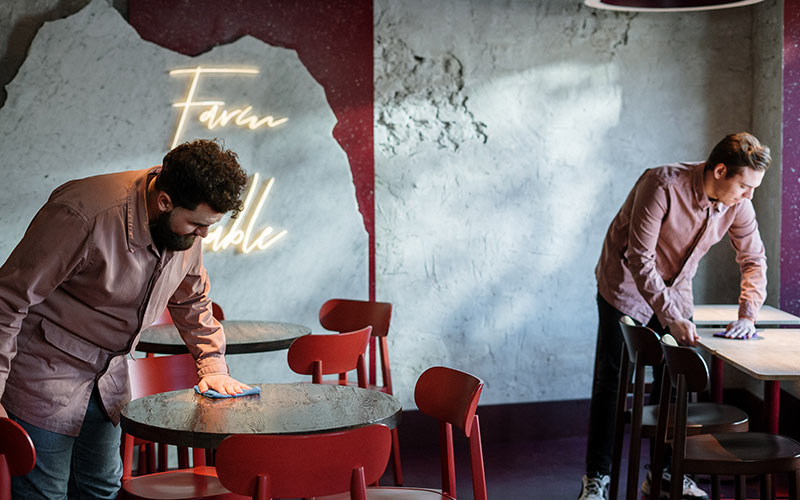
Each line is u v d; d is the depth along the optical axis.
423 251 5.30
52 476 2.61
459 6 5.23
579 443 5.45
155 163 4.80
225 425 2.44
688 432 3.59
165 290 2.70
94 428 2.75
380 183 5.21
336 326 4.71
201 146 2.40
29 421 2.54
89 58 4.65
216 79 4.86
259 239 4.96
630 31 5.46
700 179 3.84
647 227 3.87
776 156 5.16
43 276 2.38
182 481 2.93
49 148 4.63
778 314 4.48
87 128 4.68
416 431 5.35
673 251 4.04
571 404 5.57
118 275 2.52
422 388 2.98
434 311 5.34
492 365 5.46
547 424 5.55
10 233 4.61
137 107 4.74
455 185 5.32
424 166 5.27
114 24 4.68
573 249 5.51
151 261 2.57
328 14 5.03
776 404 3.74
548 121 5.41
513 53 5.33
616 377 4.20
